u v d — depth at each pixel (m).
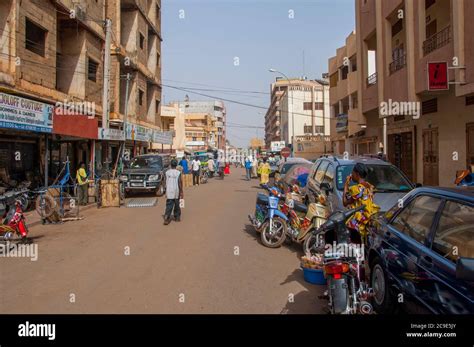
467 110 12.52
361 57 21.39
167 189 11.29
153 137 29.33
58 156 17.80
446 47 11.80
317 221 7.23
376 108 19.25
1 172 13.63
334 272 4.21
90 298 5.30
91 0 19.59
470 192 3.69
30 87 14.14
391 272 4.20
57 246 8.49
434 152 14.86
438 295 3.30
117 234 9.82
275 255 7.72
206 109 111.12
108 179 15.48
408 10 14.46
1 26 13.27
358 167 6.12
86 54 19.19
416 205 4.35
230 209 14.40
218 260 7.33
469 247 3.29
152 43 32.31
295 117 62.31
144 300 5.23
